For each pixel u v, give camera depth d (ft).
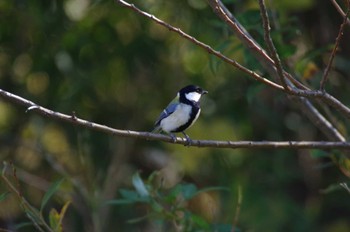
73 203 45.65
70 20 46.80
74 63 46.88
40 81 48.73
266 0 38.60
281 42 31.09
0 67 48.70
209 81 49.32
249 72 21.17
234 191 45.93
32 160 50.14
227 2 30.27
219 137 50.34
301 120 49.44
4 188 42.27
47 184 47.96
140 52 47.98
